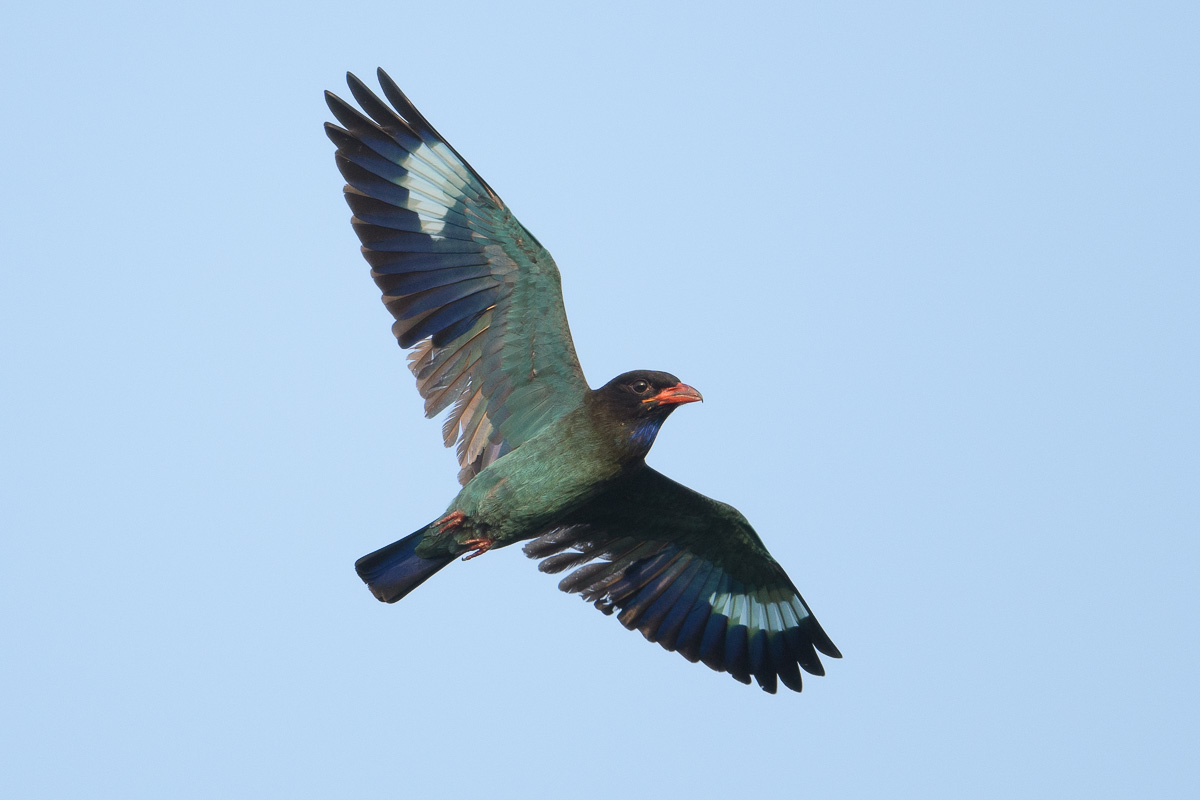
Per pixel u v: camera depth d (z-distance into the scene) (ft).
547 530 46.83
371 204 44.55
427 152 44.70
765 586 51.55
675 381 43.42
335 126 44.37
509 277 44.37
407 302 44.80
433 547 44.16
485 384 45.14
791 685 51.70
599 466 43.65
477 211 44.21
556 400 44.80
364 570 44.09
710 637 51.98
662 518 49.44
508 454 43.73
